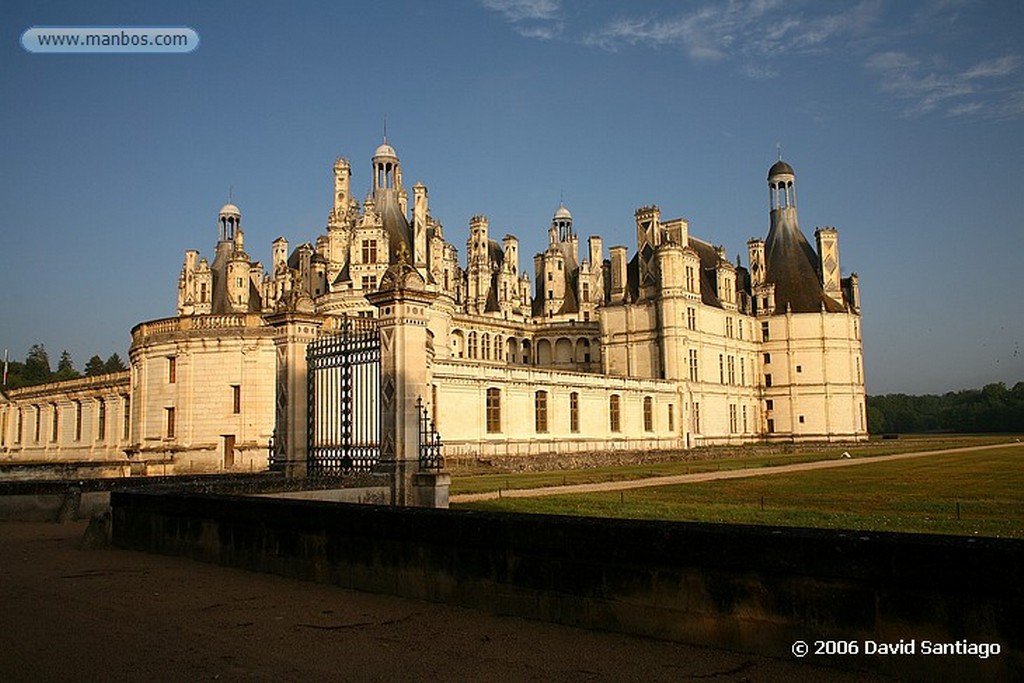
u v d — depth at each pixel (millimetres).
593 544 9523
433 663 8492
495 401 63688
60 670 8359
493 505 25984
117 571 14062
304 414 23344
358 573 12102
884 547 7555
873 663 7566
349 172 91188
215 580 13109
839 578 7801
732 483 35500
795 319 99500
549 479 41125
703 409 87438
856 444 89938
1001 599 6941
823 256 102125
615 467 53594
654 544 9031
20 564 14945
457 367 59875
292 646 9211
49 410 82438
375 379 21188
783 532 8195
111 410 72562
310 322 23859
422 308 20750
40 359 161250
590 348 102875
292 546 13219
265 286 102000
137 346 56406
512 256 108750
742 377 97062
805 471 43625
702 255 98938
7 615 10812
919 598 7359
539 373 67562
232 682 7984
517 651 8797
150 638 9609
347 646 9172
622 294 89438
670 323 84062
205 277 99250
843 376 99312
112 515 17516
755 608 8312
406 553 11477
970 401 192375
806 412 98312
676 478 40062
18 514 22984
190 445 52375
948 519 20781
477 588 10617
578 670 8109
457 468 50938
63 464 43312
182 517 15633
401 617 10383
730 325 95562
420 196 84875
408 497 19547
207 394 52906
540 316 111625
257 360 52406
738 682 7551
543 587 9938
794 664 7949
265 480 20391
